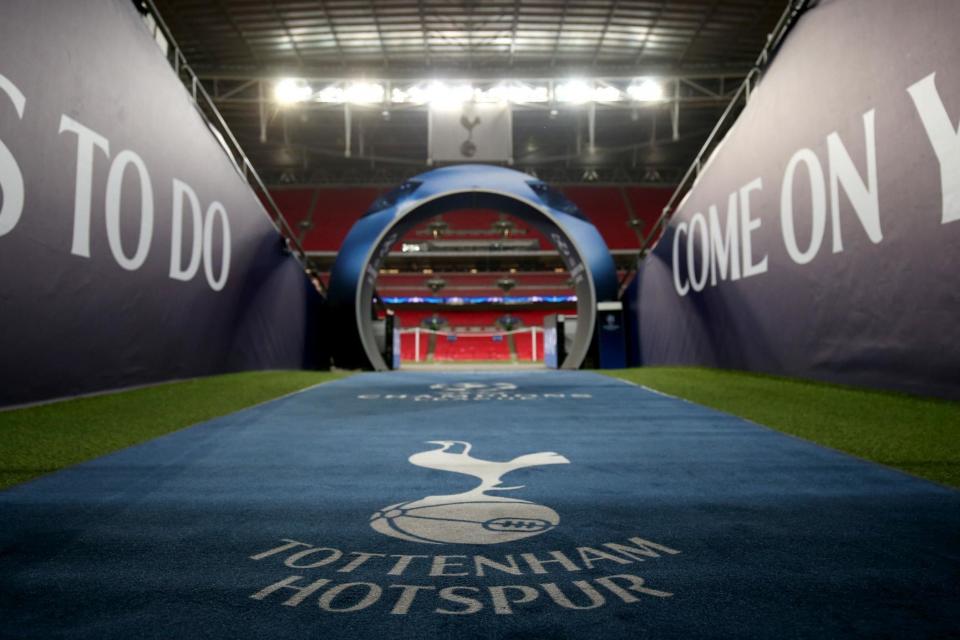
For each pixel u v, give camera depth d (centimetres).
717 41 1912
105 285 616
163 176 738
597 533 184
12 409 479
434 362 3108
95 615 127
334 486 245
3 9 473
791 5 734
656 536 181
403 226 1500
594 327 1427
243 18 1778
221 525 192
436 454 314
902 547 170
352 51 1961
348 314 1426
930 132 516
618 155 3291
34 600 134
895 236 564
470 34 1870
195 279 830
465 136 1836
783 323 789
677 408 516
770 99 818
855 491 234
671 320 1310
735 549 169
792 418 439
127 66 655
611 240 3453
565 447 335
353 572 152
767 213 834
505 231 3491
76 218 569
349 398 614
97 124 601
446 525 192
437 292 3488
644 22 1817
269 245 1159
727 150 976
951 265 495
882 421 412
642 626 122
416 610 130
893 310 568
